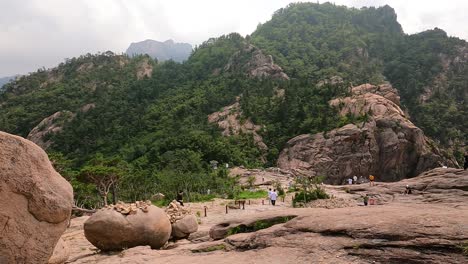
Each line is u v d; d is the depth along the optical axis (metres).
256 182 50.81
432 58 120.31
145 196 43.88
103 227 11.70
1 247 6.16
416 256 7.04
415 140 71.12
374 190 31.66
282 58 117.19
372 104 75.94
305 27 145.75
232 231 11.74
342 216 9.69
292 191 38.25
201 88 103.69
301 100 83.62
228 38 137.00
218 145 71.44
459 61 119.94
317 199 29.75
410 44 131.38
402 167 70.69
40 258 6.57
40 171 6.57
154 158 69.88
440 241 7.11
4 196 6.14
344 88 85.69
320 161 68.31
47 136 93.56
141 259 10.13
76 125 95.00
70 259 11.50
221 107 91.81
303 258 8.02
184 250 10.74
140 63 131.38
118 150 82.31
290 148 72.50
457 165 74.38
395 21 152.12
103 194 39.22
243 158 71.00
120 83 118.25
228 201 34.03
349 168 67.94
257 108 85.38
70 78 125.62
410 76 114.00
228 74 108.31
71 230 20.95
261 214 12.02
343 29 142.88
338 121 74.56
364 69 115.62
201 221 21.08
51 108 107.44
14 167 6.25
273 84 96.31
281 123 80.31
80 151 85.94
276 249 8.86
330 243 8.38
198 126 83.31
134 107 102.50
